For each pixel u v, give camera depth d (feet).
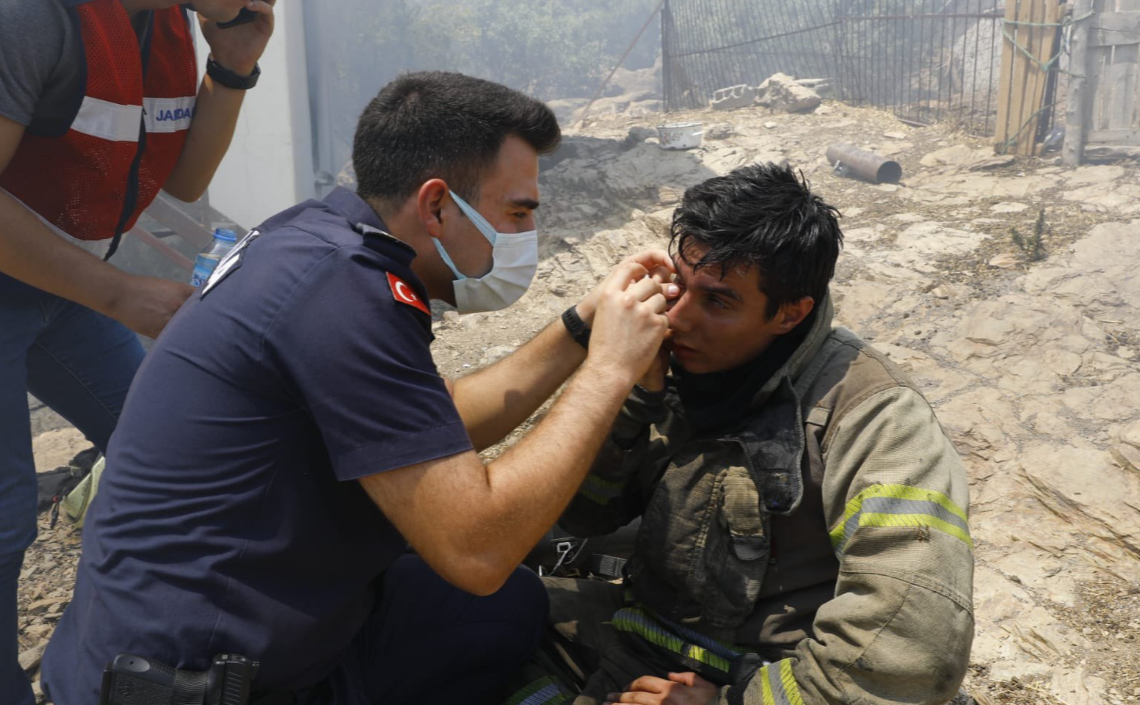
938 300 16.08
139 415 5.29
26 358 8.78
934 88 47.98
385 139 5.55
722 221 5.41
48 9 7.00
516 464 5.18
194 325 5.23
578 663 6.84
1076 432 12.14
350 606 5.75
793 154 26.22
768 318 5.59
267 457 5.10
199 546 5.10
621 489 6.62
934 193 22.08
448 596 6.81
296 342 4.94
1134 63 21.52
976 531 10.82
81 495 11.75
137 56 7.84
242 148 22.95
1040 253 17.29
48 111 7.41
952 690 5.14
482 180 5.59
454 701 6.78
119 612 5.15
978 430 12.44
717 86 44.73
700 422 6.07
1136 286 15.69
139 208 8.87
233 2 8.16
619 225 22.27
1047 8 22.56
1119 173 20.99
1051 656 8.79
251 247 5.33
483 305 6.01
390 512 5.11
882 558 5.23
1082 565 10.10
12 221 7.18
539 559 7.88
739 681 5.80
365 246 5.20
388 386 4.97
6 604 7.98
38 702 8.77
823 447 5.69
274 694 5.55
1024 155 23.82
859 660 5.11
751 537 5.78
